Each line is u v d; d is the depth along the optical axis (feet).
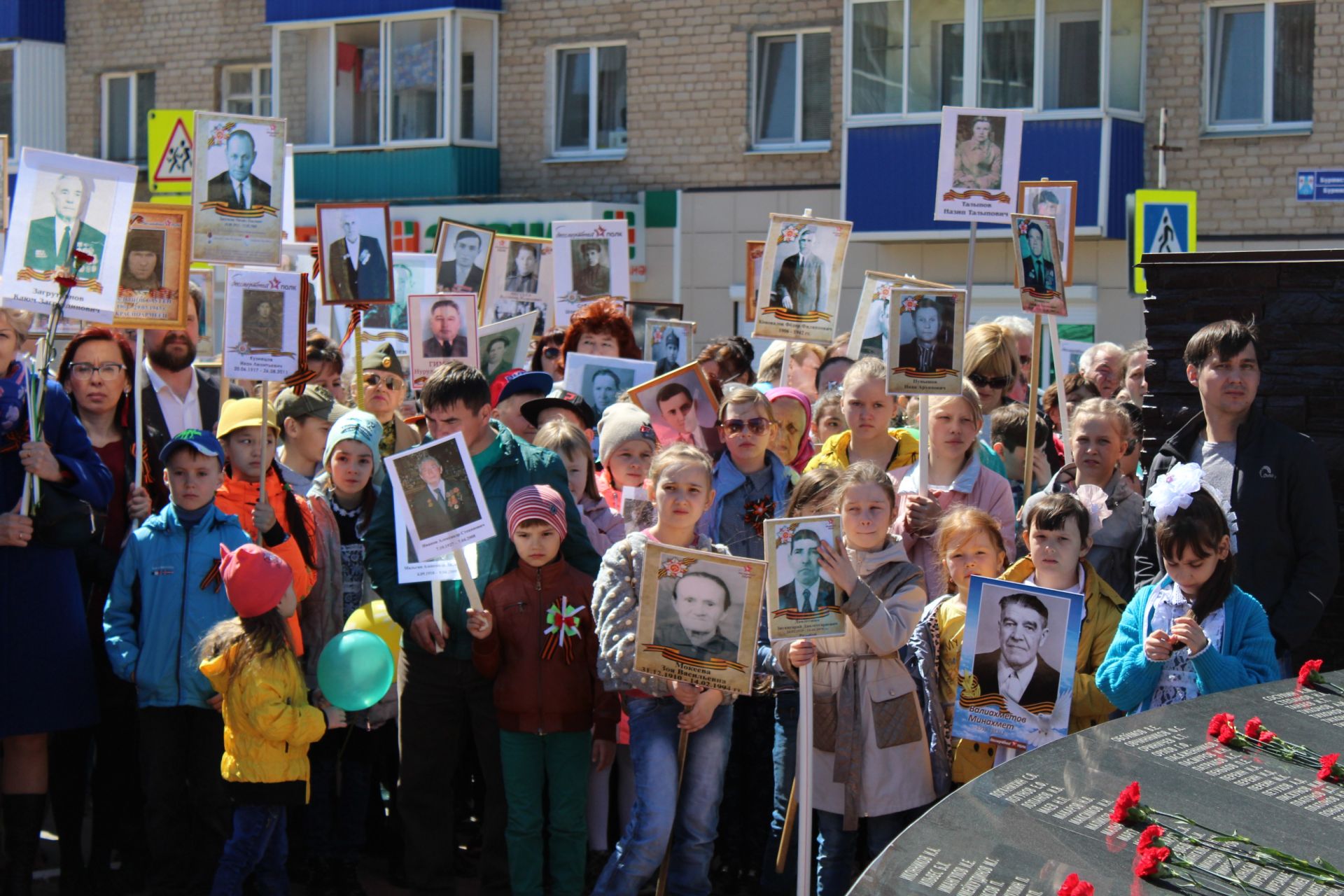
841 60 56.59
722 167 59.06
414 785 17.02
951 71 54.44
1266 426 16.39
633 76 60.29
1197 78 51.83
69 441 17.20
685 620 13.96
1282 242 51.11
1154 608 14.46
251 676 15.75
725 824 18.37
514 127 62.69
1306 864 8.78
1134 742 11.04
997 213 23.11
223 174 20.43
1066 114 52.26
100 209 17.34
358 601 19.01
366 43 64.39
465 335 24.68
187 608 16.57
